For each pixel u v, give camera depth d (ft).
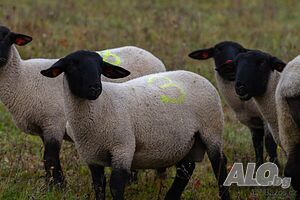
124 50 46.16
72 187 40.81
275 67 38.65
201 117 38.52
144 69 45.60
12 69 41.78
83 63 33.68
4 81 41.83
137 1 105.40
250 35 86.38
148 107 36.47
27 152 48.26
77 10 95.20
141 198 40.14
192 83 38.99
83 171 44.55
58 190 39.68
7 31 41.52
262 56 38.78
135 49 46.57
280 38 84.23
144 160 37.09
